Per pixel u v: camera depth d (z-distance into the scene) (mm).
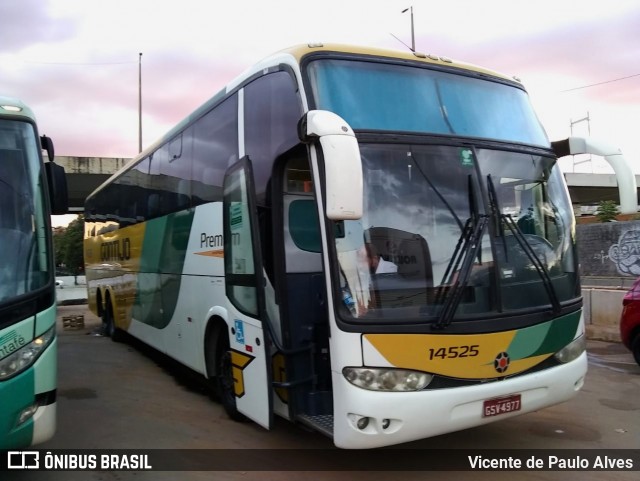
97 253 13055
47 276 4262
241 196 5230
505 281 4500
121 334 11930
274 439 5590
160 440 5605
